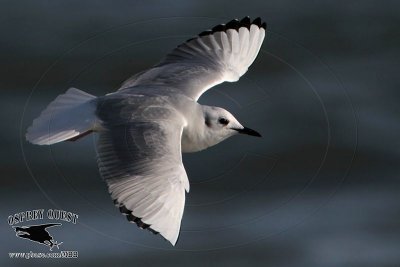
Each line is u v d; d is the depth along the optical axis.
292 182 15.63
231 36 11.87
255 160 15.55
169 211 8.94
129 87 10.80
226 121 10.94
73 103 10.32
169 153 9.33
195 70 11.28
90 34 18.45
